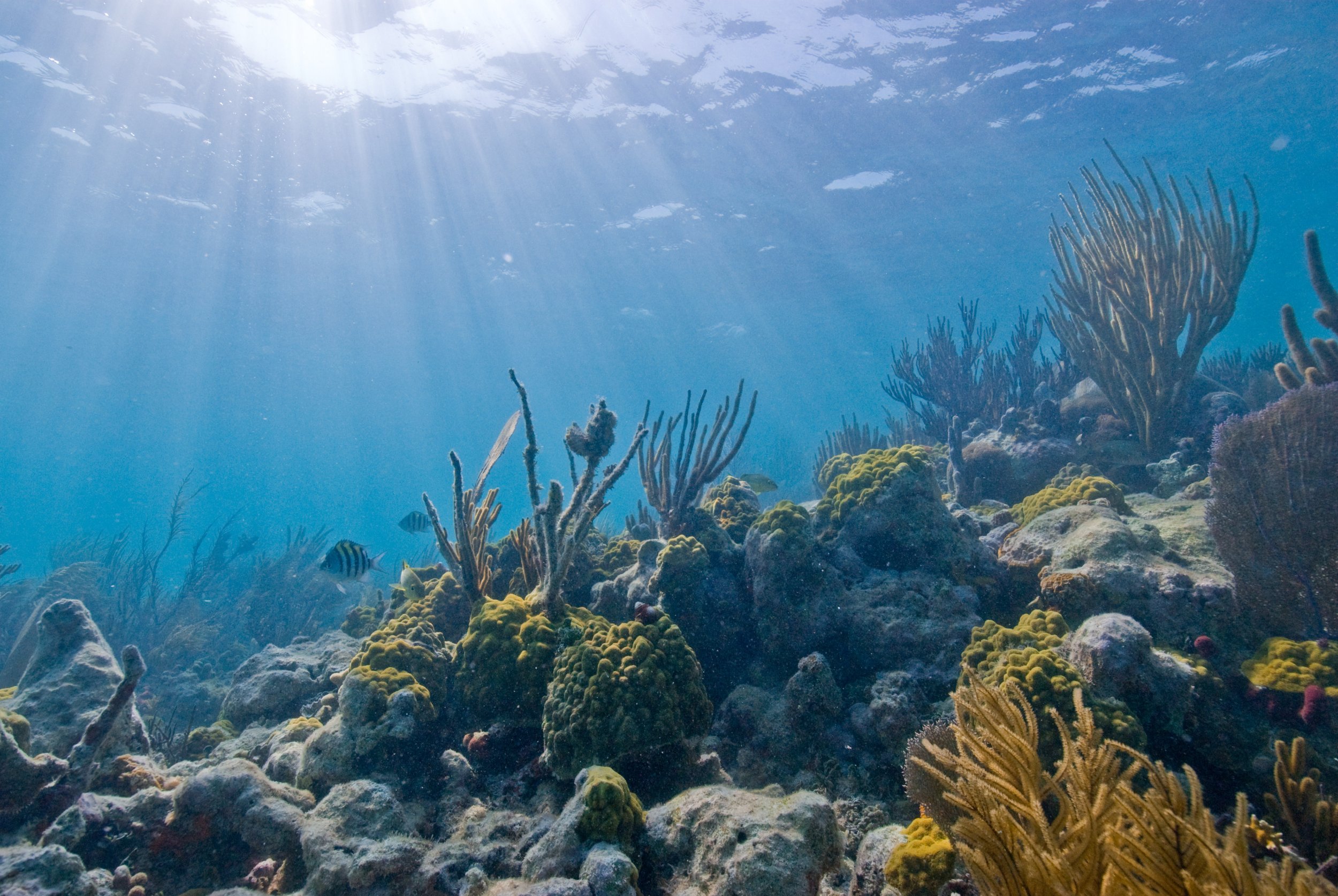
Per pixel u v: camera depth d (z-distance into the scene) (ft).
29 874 9.59
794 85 59.93
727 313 154.51
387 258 108.68
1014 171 79.25
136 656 12.51
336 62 56.44
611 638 13.88
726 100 62.08
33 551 164.76
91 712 14.92
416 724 13.73
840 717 14.93
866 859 9.86
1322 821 10.14
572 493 17.15
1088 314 31.14
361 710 13.82
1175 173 87.04
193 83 59.41
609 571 22.56
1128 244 28.78
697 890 9.23
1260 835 10.36
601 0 49.83
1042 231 104.63
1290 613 14.33
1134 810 5.67
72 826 11.10
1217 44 57.21
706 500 26.30
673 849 10.04
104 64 57.00
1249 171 89.61
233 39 53.67
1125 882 5.38
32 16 51.47
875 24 52.70
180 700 32.19
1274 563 14.65
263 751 16.55
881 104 63.21
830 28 53.01
